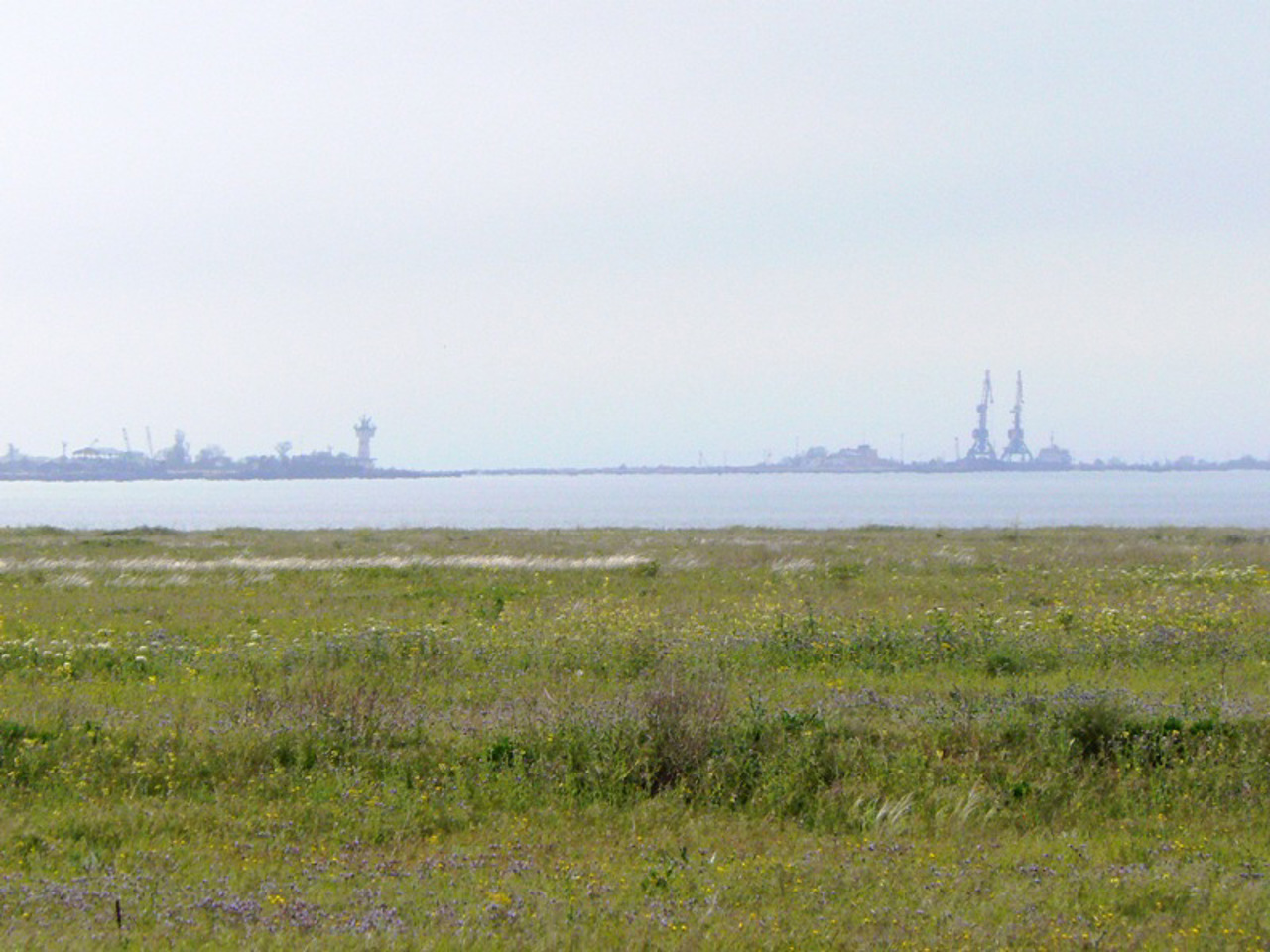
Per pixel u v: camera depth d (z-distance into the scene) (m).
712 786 17.09
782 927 11.94
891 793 16.88
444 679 23.50
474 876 13.49
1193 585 39.75
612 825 15.74
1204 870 13.80
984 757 18.27
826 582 42.25
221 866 13.75
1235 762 18.08
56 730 18.72
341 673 23.67
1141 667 24.88
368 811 15.72
